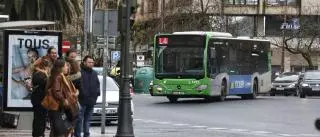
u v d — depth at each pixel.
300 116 28.34
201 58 35.44
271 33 79.31
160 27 71.44
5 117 19.61
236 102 37.41
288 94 51.41
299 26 69.44
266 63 42.81
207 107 33.38
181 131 21.39
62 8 34.38
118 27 16.94
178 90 35.72
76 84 15.70
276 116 28.31
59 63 14.10
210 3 71.56
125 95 16.75
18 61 18.36
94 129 21.67
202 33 35.59
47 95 14.06
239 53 39.06
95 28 20.05
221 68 36.97
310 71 48.44
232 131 21.77
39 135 15.54
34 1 33.31
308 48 68.44
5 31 18.25
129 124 16.72
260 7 79.44
